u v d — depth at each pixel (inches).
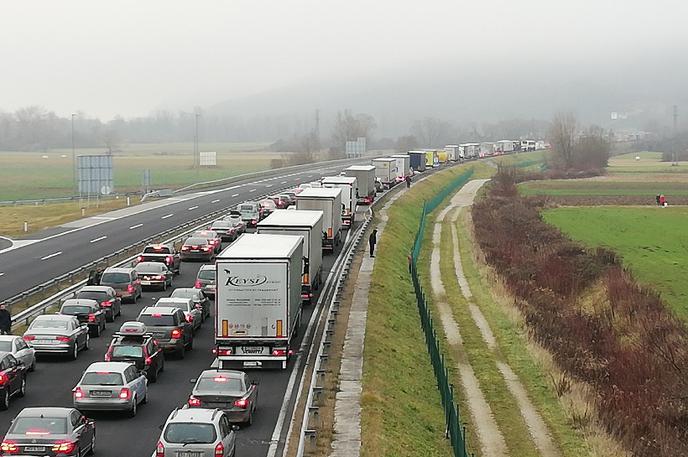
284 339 1609.3
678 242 3631.9
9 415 1283.2
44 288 2206.0
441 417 1562.5
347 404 1418.6
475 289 2999.5
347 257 2984.7
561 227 4119.1
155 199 5078.7
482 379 1935.3
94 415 1300.4
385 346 1902.1
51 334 1643.7
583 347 2180.1
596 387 1846.7
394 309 2383.1
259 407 1369.3
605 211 4781.0
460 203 5762.8
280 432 1234.0
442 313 2625.5
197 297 2102.6
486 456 1462.8
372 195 4712.1
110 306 2018.9
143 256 2628.0
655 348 2034.9
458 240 4158.5
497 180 6599.4
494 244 3836.1
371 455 1163.3
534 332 2300.7
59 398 1390.3
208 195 5285.4
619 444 1515.7
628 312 2415.1
